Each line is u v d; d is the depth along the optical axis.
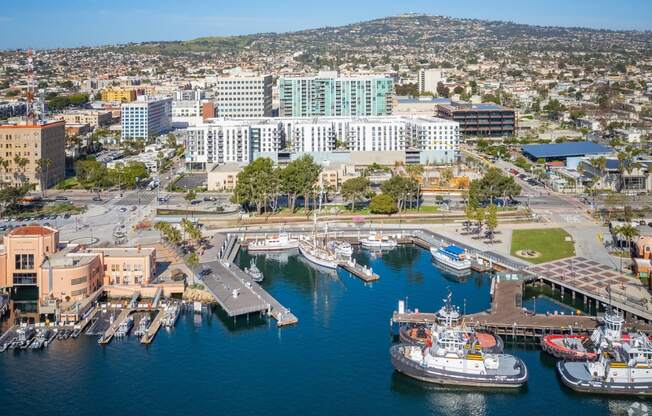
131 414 195.88
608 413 196.25
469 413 197.00
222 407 199.62
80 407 198.88
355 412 197.75
